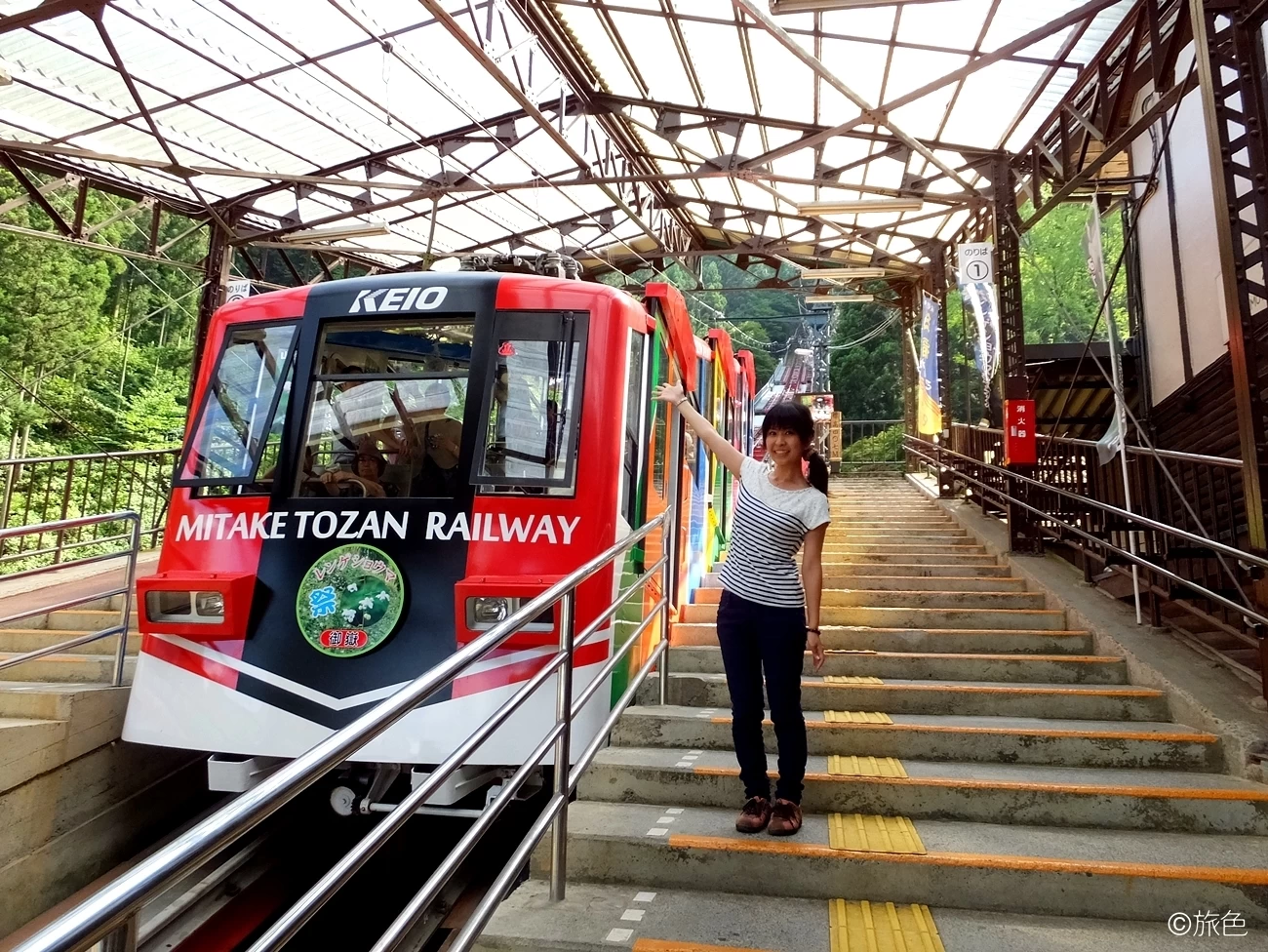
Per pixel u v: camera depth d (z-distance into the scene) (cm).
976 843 311
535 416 405
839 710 455
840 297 1473
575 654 373
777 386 3378
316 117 920
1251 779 357
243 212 1146
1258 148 437
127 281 2659
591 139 1070
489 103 954
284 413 420
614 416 408
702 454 692
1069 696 441
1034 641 542
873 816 342
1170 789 334
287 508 399
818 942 260
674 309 506
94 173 973
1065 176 858
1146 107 972
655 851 308
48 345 1989
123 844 459
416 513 390
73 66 775
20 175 909
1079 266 2734
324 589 380
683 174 963
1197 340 888
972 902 288
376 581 378
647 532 391
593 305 420
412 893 444
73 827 422
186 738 371
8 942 371
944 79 676
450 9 752
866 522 1020
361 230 1016
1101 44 771
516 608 361
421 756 350
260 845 450
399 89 889
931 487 1364
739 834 316
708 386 733
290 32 756
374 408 418
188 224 2817
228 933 394
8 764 381
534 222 1352
